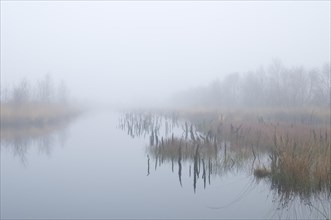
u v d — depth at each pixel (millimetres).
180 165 15195
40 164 16188
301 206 9891
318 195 10414
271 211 9609
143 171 14508
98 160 16969
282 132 18469
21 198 11062
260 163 14320
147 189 11930
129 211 9883
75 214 9648
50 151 19750
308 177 10641
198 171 14109
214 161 15133
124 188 12102
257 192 11227
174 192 11492
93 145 22000
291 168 10984
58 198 11062
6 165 15922
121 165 15781
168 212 9672
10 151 19734
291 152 12070
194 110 46000
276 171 11656
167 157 16500
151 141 20047
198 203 10453
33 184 12711
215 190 11648
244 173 13391
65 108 53594
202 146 17016
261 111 37594
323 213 9242
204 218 9250
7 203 10570
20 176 13898
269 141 17125
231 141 19016
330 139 15477
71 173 14352
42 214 9664
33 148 20812
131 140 24250
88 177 13633
